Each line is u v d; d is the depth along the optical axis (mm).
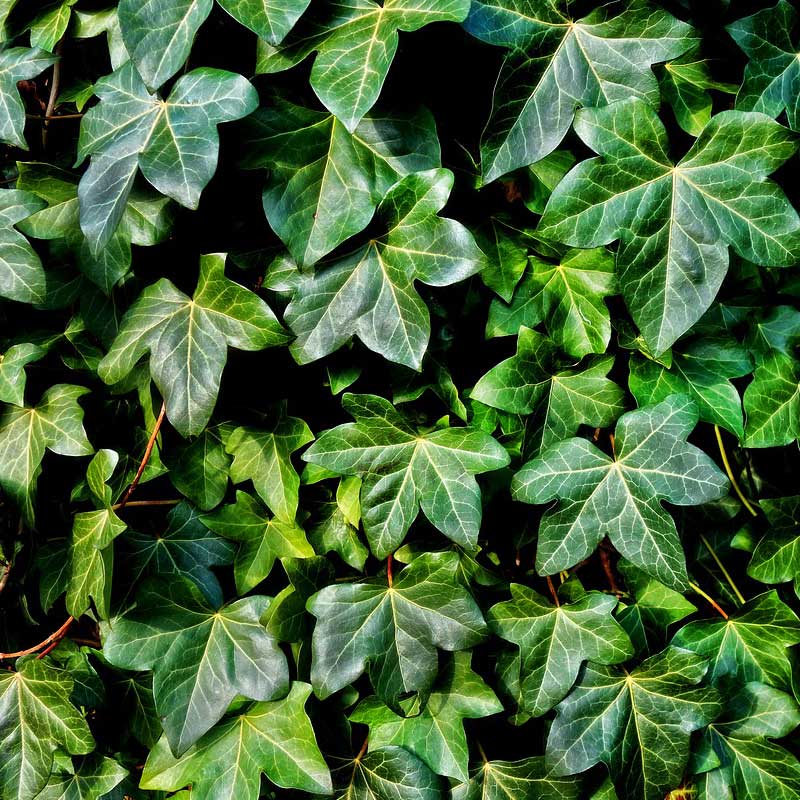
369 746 579
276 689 568
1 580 604
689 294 550
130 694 602
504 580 585
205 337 561
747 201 545
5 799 579
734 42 563
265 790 596
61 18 582
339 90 533
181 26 539
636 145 546
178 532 594
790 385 581
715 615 604
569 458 563
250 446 585
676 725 572
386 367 582
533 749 600
